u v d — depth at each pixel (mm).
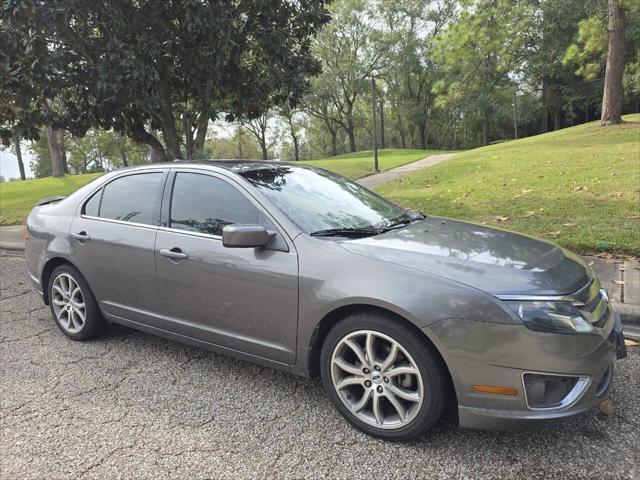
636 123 19172
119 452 2746
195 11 6531
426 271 2645
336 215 3418
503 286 2516
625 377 3346
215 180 3555
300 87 8148
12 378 3691
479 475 2453
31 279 4781
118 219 3994
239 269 3162
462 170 13844
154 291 3678
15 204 16016
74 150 55000
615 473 2428
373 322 2688
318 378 3549
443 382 2578
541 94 47688
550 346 2387
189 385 3494
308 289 2887
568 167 11305
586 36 18078
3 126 7781
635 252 5551
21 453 2768
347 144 69750
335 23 47969
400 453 2648
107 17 6539
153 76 6660
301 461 2619
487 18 14477
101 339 4395
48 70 6488
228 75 8039
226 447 2762
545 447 2648
